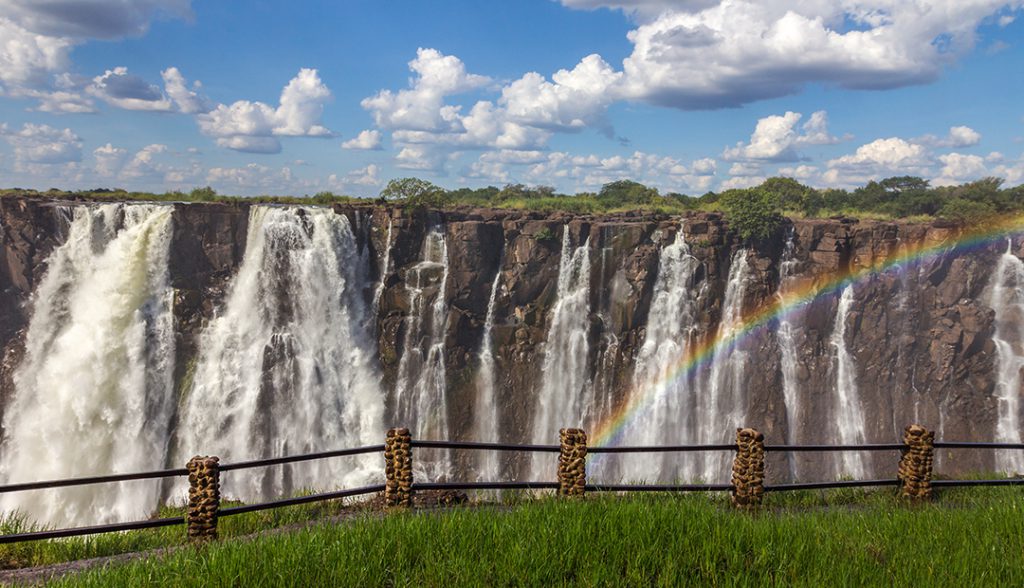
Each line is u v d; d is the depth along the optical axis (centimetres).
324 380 5591
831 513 1095
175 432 5344
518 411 5928
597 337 5925
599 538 873
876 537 948
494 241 5903
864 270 5894
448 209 6053
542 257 5909
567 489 1178
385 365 5775
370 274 5812
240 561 802
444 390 5788
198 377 5400
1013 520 1027
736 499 1225
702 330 5878
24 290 5184
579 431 1184
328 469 5562
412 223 5769
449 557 829
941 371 5850
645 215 6309
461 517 951
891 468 5897
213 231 5466
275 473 5450
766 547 862
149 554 950
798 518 1029
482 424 5875
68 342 5166
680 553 851
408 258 5816
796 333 5919
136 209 5331
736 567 833
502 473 5881
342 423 5619
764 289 5891
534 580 776
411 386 5784
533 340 5944
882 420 5884
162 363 5331
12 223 5141
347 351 5666
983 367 5847
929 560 860
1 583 877
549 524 916
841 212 7319
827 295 5894
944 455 5800
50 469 5081
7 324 5172
